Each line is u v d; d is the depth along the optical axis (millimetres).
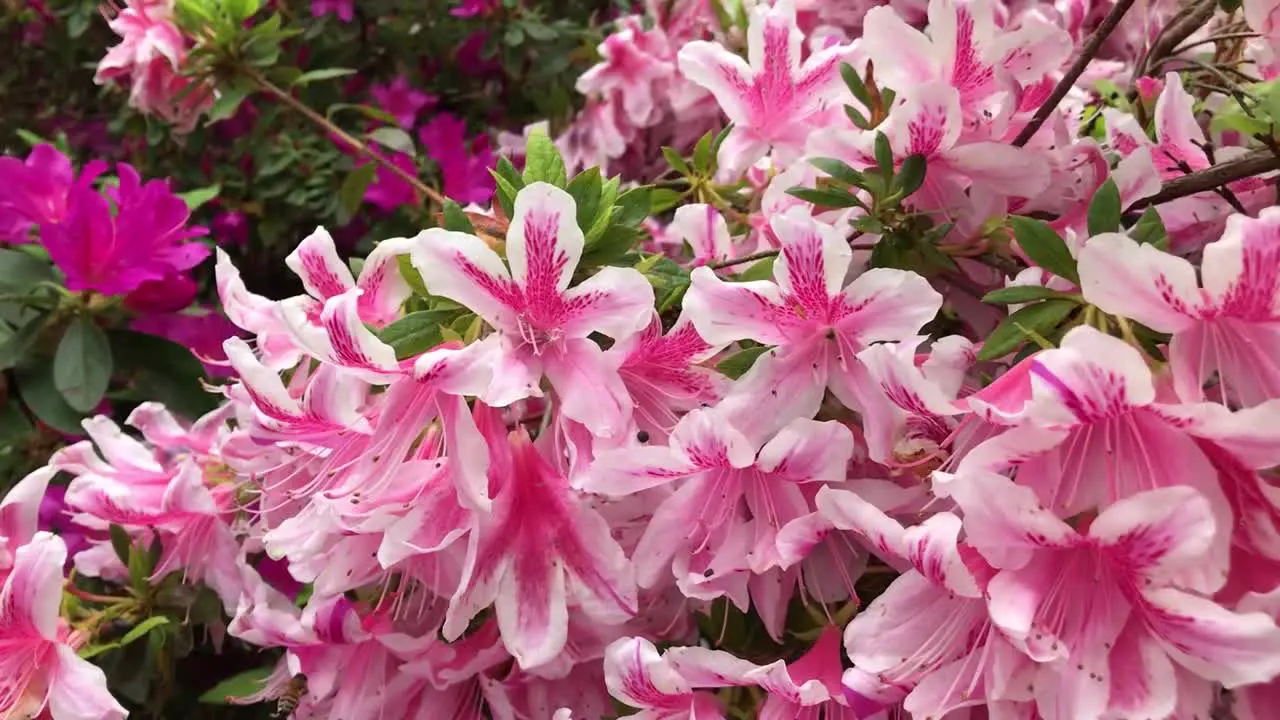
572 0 891
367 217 739
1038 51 341
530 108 859
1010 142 361
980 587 266
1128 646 254
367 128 763
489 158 701
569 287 315
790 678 299
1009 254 353
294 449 354
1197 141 352
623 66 635
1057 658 249
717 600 350
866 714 282
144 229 467
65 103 907
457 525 295
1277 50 366
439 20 834
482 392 278
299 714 400
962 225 356
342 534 313
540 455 313
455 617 296
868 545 313
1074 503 256
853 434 333
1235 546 255
